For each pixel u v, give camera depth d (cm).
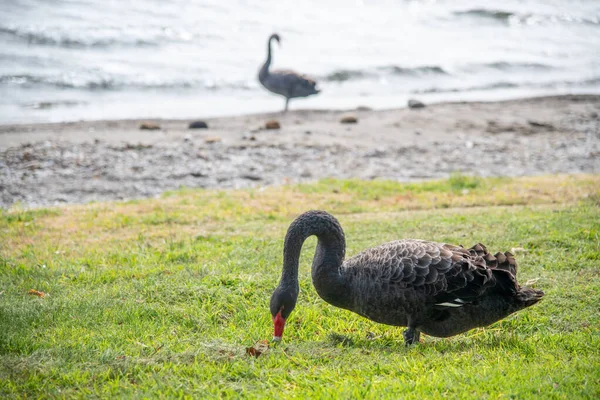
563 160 2159
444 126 2597
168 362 718
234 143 2284
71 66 3180
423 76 3703
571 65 4156
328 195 1585
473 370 673
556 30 5172
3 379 664
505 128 2569
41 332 812
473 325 746
